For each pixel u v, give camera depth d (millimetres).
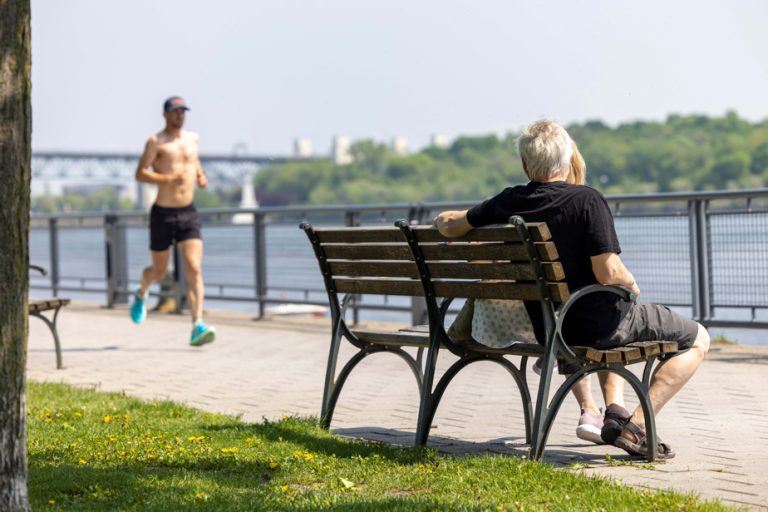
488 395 8586
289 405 8305
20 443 4461
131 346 12562
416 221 13672
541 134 5961
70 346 12633
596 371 5984
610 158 141125
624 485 5207
